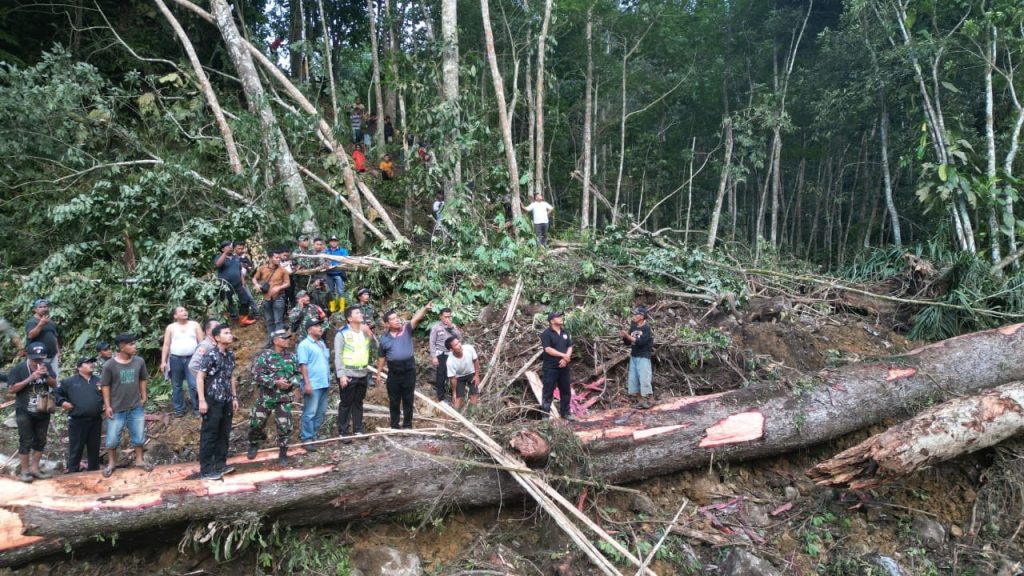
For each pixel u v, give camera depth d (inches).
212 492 194.7
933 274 403.9
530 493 211.5
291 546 203.2
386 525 218.7
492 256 398.0
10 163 439.5
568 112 794.8
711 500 242.2
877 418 271.0
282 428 211.6
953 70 478.3
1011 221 418.0
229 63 673.0
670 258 412.5
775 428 250.8
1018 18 420.2
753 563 206.8
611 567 196.7
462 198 439.8
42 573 191.6
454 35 481.1
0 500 189.0
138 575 193.3
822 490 246.5
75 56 592.7
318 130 494.6
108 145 494.9
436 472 214.1
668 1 689.6
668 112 799.7
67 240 395.2
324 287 370.6
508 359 314.2
